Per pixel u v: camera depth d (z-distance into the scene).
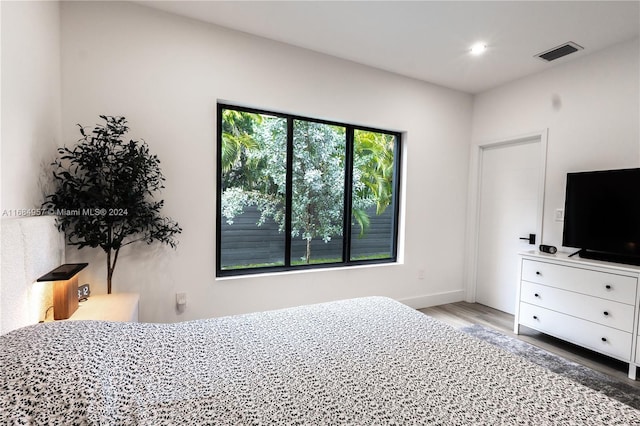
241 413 0.83
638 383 2.07
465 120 3.72
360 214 3.32
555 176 2.96
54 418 0.67
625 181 2.35
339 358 1.15
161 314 2.34
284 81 2.69
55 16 1.92
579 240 2.62
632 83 2.46
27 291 1.38
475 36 2.49
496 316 3.32
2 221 1.24
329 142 3.11
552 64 2.93
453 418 0.84
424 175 3.50
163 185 2.29
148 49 2.22
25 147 1.56
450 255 3.72
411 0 2.07
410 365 1.12
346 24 2.38
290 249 2.96
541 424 0.82
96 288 2.15
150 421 0.77
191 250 2.41
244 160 2.75
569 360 2.38
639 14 2.14
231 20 2.36
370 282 3.24
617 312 2.20
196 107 2.38
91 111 2.08
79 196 1.84
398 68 3.13
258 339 1.28
